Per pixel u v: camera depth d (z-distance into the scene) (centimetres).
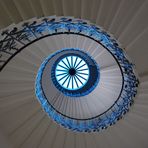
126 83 500
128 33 362
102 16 344
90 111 647
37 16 322
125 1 316
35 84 534
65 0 320
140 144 520
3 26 304
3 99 467
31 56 523
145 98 441
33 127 522
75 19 352
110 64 611
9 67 471
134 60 394
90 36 457
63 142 544
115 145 537
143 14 328
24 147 529
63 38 559
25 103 514
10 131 505
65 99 692
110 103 614
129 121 492
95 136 537
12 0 306
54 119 545
